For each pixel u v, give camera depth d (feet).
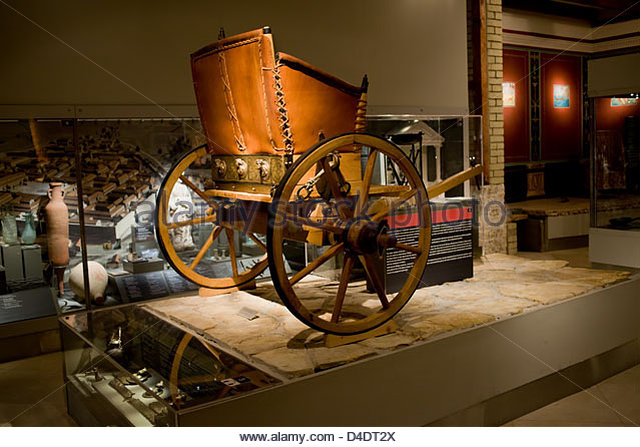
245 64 10.14
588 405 12.21
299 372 9.09
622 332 14.26
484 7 21.50
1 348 14.11
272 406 8.65
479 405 11.32
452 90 20.10
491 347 11.37
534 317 12.10
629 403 12.26
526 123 31.96
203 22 15.49
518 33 30.89
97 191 14.93
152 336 11.21
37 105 13.87
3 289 14.24
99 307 15.17
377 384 9.77
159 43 15.03
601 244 19.13
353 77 17.99
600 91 18.75
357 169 11.12
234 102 10.69
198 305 13.19
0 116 13.50
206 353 10.15
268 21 16.40
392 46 18.67
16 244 14.25
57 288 14.75
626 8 30.48
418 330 10.86
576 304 13.02
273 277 9.43
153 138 15.42
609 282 14.19
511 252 24.49
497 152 22.35
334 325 10.15
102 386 9.81
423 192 11.10
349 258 10.44
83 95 14.35
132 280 15.49
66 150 14.46
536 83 32.19
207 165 16.15
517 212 26.37
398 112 18.89
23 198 14.23
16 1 13.48
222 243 16.40
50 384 12.75
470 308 12.18
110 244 15.23
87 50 14.28
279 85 9.84
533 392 12.24
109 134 14.88
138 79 14.89
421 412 10.38
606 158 18.86
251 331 11.23
